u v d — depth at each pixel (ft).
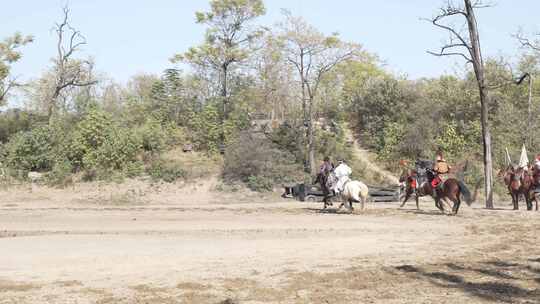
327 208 95.86
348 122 177.47
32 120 156.66
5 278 39.75
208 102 155.22
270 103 167.84
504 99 163.94
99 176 128.06
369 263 45.32
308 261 46.19
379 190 118.11
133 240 58.90
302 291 36.14
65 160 132.67
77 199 117.60
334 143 148.77
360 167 142.20
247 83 160.25
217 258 47.62
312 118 146.10
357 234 63.87
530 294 34.91
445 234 63.72
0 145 139.85
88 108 148.66
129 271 42.24
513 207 101.24
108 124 136.46
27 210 94.32
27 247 53.67
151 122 143.84
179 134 147.64
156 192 123.24
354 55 137.18
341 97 182.09
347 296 34.86
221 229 68.33
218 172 131.44
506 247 53.52
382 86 172.04
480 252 50.85
